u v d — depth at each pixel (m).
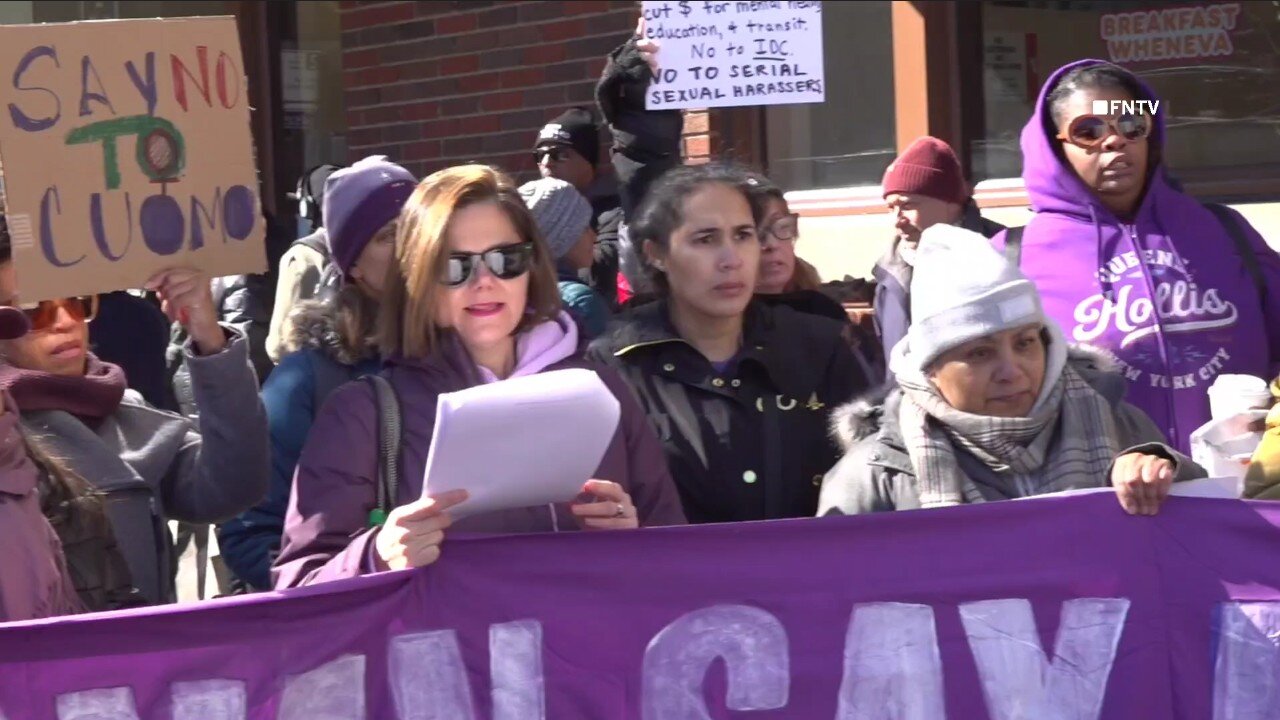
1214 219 4.00
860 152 6.49
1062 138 3.99
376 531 2.87
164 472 3.47
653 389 3.56
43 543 2.90
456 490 2.73
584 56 7.03
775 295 4.25
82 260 3.09
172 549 3.69
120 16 8.98
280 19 8.28
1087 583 3.08
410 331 3.06
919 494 3.15
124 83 3.12
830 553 3.06
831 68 6.55
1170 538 3.09
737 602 3.04
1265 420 3.38
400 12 7.82
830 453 3.56
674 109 4.68
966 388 3.12
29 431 3.20
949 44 6.22
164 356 5.43
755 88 4.71
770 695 3.06
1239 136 5.65
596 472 3.11
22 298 3.03
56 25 3.06
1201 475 3.21
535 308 3.16
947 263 3.14
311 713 2.88
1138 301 3.88
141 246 3.16
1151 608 3.08
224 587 5.81
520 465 2.72
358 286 3.84
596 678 3.01
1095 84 3.95
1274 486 3.17
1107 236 3.97
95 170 3.09
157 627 2.81
